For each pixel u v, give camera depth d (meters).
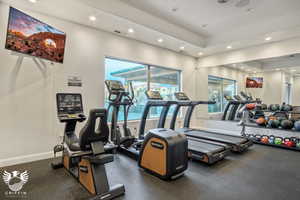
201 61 7.24
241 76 6.35
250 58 5.71
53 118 3.73
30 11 3.46
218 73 6.91
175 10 4.08
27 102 3.41
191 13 4.21
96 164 2.25
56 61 3.48
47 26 3.29
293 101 5.25
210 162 3.21
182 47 5.88
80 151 2.26
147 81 5.77
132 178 2.75
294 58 5.16
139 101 5.73
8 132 3.21
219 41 5.52
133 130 5.20
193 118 7.39
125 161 3.51
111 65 4.89
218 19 4.52
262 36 4.73
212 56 6.83
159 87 6.19
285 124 4.75
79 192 2.32
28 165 3.23
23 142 3.37
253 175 2.88
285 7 3.87
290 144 4.33
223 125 6.41
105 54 4.55
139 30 4.45
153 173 2.84
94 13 3.59
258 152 4.14
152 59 5.68
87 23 4.07
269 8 3.92
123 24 4.10
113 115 4.04
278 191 2.38
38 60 3.54
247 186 2.51
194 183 2.59
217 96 6.97
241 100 6.25
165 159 2.64
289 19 4.13
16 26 2.77
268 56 5.30
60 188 2.42
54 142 3.74
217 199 2.17
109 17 3.75
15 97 3.28
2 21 3.15
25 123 3.39
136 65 5.55
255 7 3.88
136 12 4.00
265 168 3.17
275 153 4.06
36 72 3.51
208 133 5.16
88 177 2.33
